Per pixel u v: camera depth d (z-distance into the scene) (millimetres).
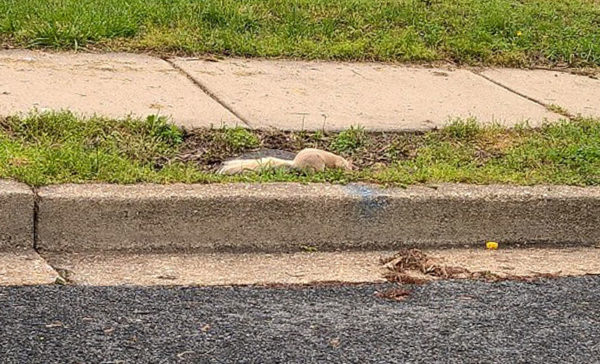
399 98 7422
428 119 6965
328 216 5406
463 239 5605
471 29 8945
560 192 5746
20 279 4695
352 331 4379
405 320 4527
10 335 4133
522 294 4914
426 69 8273
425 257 5281
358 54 8344
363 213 5441
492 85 7996
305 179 5609
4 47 7660
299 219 5371
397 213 5488
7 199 5031
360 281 4961
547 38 9047
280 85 7461
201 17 8492
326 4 9016
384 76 7957
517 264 5355
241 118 6656
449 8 9375
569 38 9109
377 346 4258
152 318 4379
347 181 5629
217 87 7250
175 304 4539
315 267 5129
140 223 5191
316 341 4266
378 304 4688
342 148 6340
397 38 8609
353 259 5281
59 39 7801
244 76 7594
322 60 8234
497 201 5613
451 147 6426
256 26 8539
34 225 5086
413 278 5016
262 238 5344
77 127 6035
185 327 4312
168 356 4059
